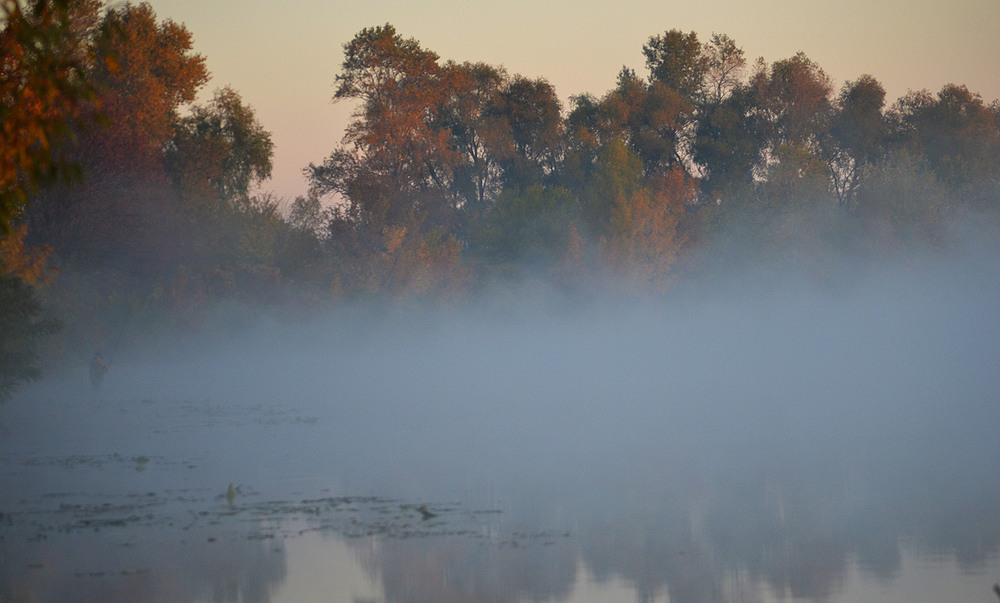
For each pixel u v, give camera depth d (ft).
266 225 230.68
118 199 194.70
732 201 299.17
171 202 210.38
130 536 49.85
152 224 203.31
